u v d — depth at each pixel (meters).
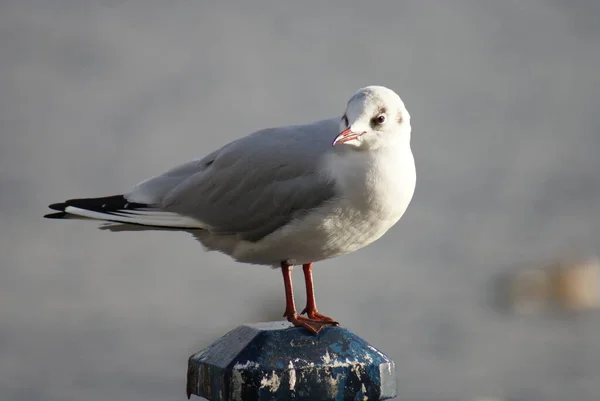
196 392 4.46
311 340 4.26
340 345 4.25
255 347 4.21
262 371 4.13
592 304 17.02
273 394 4.14
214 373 4.27
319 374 4.18
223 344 4.41
